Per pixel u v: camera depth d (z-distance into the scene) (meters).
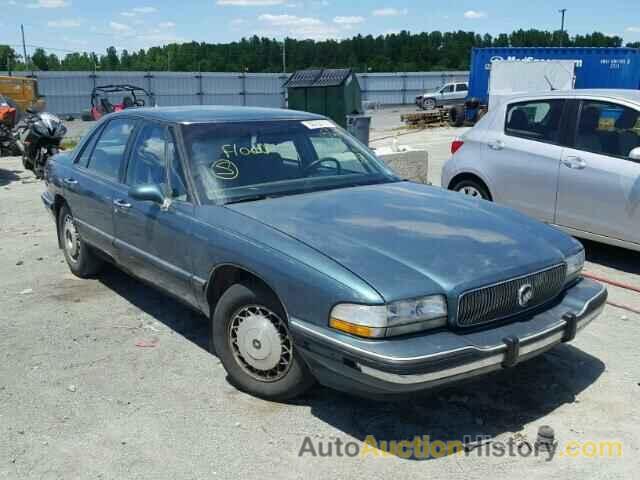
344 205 4.26
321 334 3.37
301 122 5.19
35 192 11.04
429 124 29.80
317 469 3.33
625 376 4.30
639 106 6.30
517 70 27.09
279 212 4.10
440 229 3.92
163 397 4.04
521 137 7.22
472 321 3.46
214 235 4.04
